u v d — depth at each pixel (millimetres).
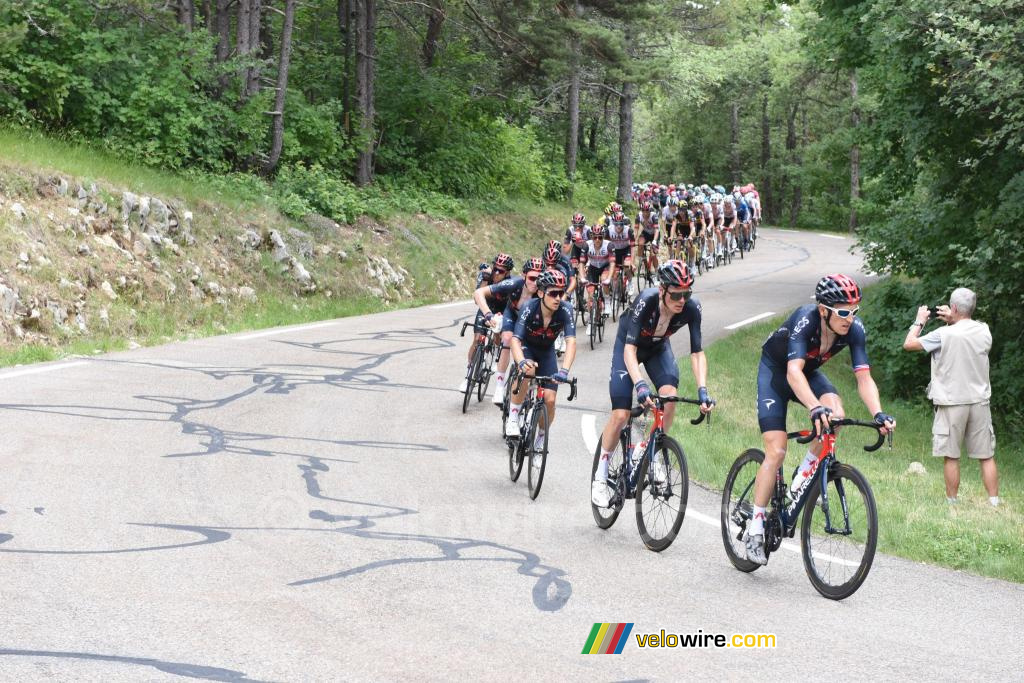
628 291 19078
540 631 4789
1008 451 13617
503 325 9109
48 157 16062
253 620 4691
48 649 4219
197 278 16609
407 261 22547
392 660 4320
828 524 5578
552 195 38094
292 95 23844
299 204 20641
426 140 29422
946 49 12594
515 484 7949
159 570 5312
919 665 4582
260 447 8484
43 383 10391
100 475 7156
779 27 55406
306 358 13422
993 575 6336
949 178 16250
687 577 5812
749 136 68438
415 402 11102
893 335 15977
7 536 5684
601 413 11156
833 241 43094
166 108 19953
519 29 29844
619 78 33250
